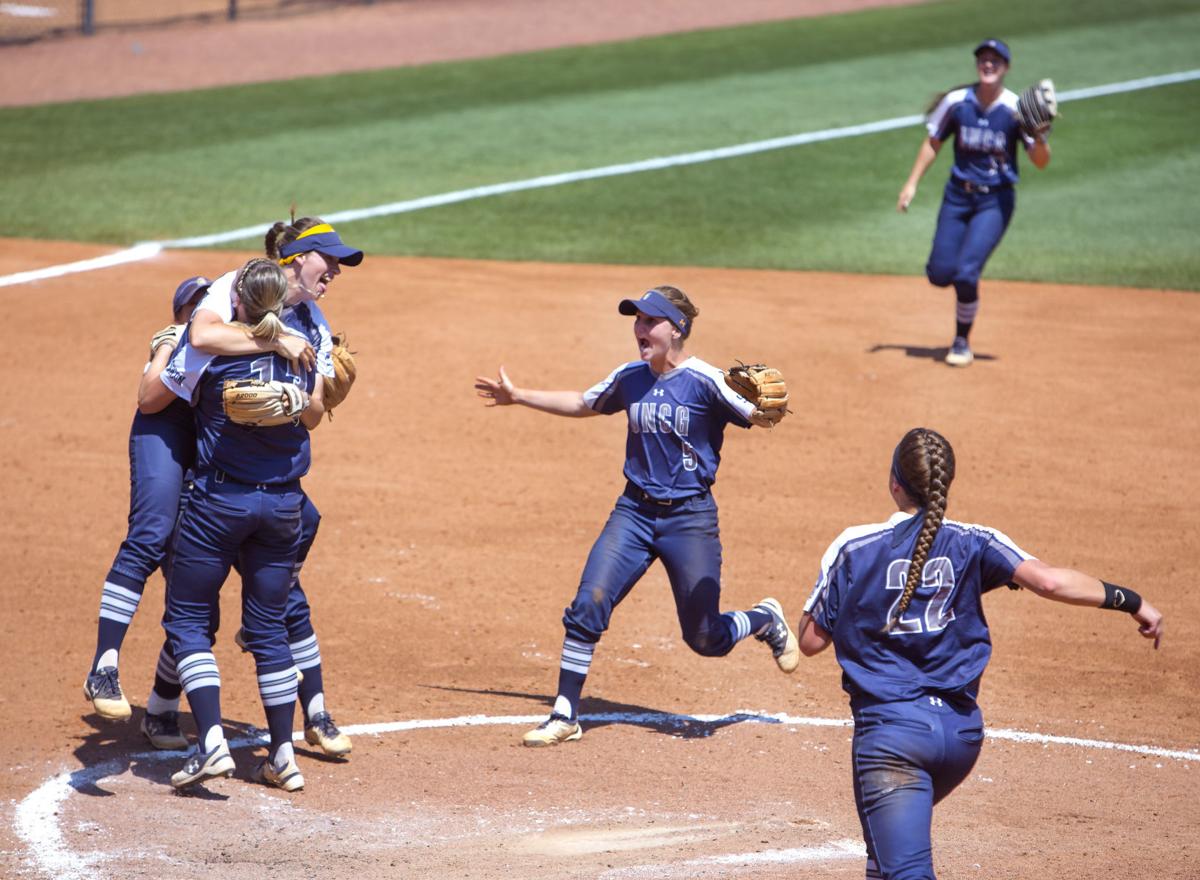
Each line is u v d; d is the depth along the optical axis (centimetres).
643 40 10644
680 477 2422
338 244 2233
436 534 3456
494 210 6731
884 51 10112
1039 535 3431
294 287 2228
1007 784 2288
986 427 4169
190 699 2122
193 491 2133
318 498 3669
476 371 4622
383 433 4131
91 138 8075
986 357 4794
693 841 2025
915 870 1580
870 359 4766
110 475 3806
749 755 2402
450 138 8075
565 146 7894
